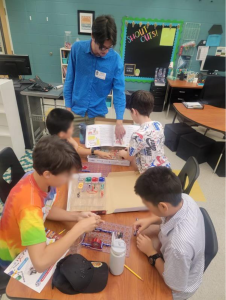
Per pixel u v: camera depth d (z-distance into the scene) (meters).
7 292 0.73
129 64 4.84
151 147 1.34
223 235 1.97
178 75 4.64
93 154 1.53
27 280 0.75
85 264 0.75
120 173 1.31
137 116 1.39
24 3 4.25
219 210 2.27
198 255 0.83
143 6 4.31
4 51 4.56
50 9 4.32
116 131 1.62
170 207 0.79
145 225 0.99
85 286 0.72
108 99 4.93
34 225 0.74
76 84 1.90
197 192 1.88
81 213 1.01
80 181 1.23
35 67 4.93
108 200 1.12
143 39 4.59
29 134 3.09
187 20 4.43
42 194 0.84
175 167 2.99
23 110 2.88
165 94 4.72
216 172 2.88
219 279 1.60
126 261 0.85
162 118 4.55
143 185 0.81
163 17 4.41
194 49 4.68
